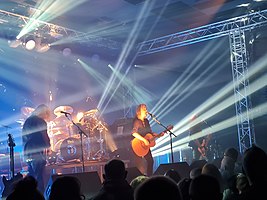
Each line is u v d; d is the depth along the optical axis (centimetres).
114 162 323
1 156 958
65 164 774
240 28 1108
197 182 210
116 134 924
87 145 852
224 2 1034
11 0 932
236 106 1116
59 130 994
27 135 663
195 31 1191
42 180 655
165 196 149
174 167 585
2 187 916
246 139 1122
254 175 246
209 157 1072
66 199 271
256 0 1034
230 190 338
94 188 495
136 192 153
